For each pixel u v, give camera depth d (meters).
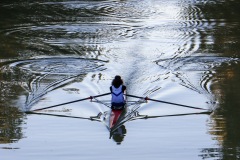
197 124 21.31
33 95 25.14
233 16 46.84
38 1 56.12
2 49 35.28
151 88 26.14
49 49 35.22
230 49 34.53
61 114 22.64
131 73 29.06
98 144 19.34
